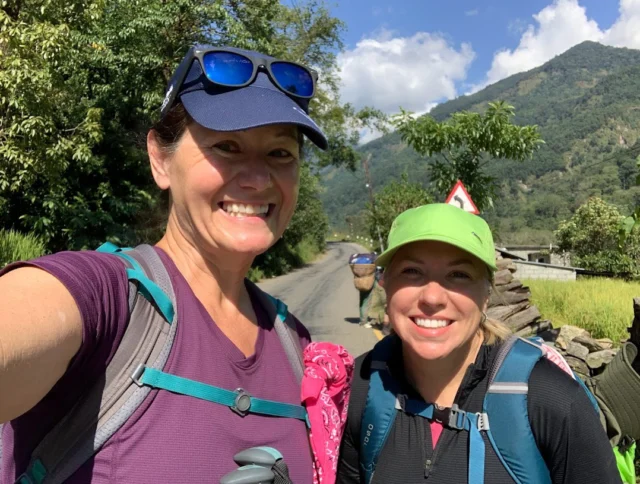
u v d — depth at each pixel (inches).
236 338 54.8
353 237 3287.4
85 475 39.5
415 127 405.4
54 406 39.6
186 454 42.8
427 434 67.7
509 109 383.6
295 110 52.7
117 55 460.4
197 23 500.1
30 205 391.9
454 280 69.1
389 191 1279.5
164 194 69.5
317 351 63.0
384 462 69.2
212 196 53.2
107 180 488.7
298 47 999.6
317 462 56.1
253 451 45.8
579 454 60.4
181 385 44.3
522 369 63.9
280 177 57.1
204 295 54.6
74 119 385.4
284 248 1148.5
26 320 33.1
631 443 101.4
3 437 43.1
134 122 507.2
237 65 51.7
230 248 53.6
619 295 451.5
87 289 38.5
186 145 53.1
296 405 56.5
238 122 49.2
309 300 597.0
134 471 40.4
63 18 287.7
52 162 285.7
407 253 70.3
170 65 481.4
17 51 249.1
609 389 103.8
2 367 31.1
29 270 37.4
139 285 44.8
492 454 62.7
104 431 40.1
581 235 1253.7
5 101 257.0
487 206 407.8
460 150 415.2
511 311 274.7
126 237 438.3
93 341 38.9
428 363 69.1
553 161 6884.8
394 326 71.7
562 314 409.7
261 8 590.2
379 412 70.7
